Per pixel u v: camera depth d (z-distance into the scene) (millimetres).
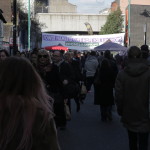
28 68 3094
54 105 9172
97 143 9734
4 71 3070
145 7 62469
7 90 3041
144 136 7047
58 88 9125
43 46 34281
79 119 13383
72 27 80875
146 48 10203
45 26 74500
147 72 6934
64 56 14031
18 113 2949
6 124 2939
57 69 9125
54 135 2934
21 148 2861
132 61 6980
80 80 15234
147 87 6938
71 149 9070
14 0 19906
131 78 6938
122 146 9438
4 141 2898
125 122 7094
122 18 66938
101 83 12688
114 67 12672
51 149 2896
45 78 9016
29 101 2984
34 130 2889
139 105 6930
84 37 34250
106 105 12820
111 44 28438
